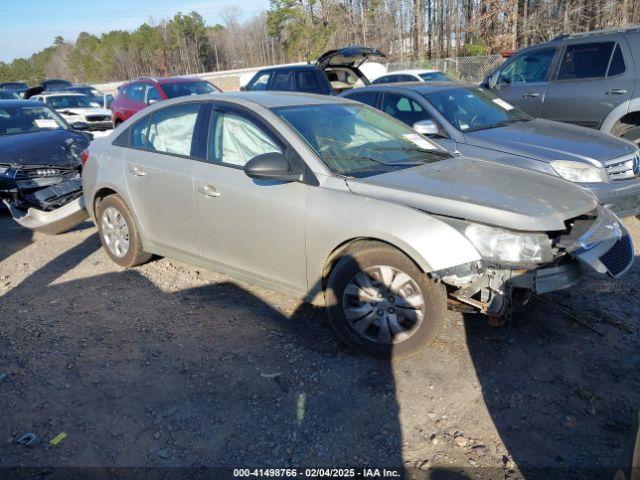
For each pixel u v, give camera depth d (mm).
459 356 3420
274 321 3934
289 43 43781
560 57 8047
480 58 23141
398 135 4312
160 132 4566
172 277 4785
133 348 3617
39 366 3430
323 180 3484
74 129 8383
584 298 4160
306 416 2916
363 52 11750
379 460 2613
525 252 3002
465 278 3061
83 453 2678
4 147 6820
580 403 2980
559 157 5363
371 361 3389
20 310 4266
